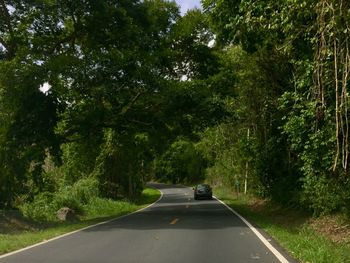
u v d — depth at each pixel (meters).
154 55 27.31
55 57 24.33
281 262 10.89
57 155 27.48
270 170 29.48
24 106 24.80
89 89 26.36
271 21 10.09
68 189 38.41
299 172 24.89
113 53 25.00
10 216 22.12
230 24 15.86
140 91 28.56
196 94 28.62
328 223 18.17
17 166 25.64
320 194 18.84
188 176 110.44
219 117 29.95
